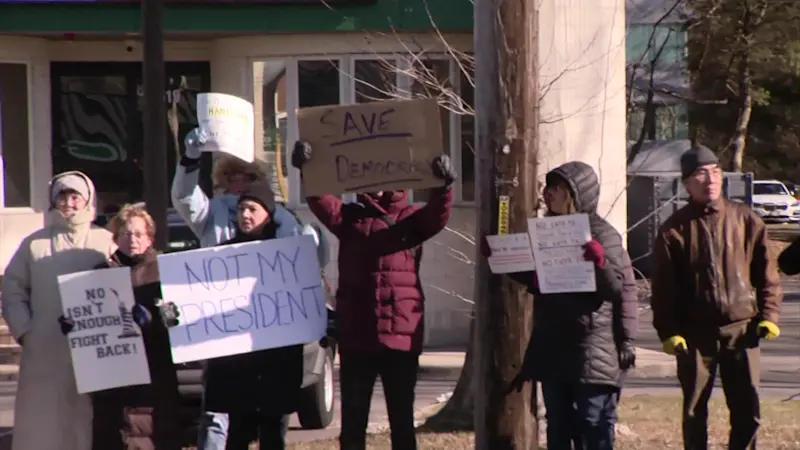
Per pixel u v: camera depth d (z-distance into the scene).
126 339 7.16
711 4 15.48
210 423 8.08
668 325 7.94
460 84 16.52
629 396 12.48
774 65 42.44
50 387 7.41
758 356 8.01
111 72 17.77
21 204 17.02
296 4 16.25
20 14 16.09
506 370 7.74
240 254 7.33
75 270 7.43
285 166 16.83
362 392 7.42
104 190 17.83
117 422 7.25
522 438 7.80
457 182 16.89
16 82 16.98
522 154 7.71
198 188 8.05
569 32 13.34
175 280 7.21
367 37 16.12
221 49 17.06
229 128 7.79
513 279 7.57
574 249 7.18
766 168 61.00
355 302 7.31
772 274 7.92
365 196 7.41
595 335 7.27
